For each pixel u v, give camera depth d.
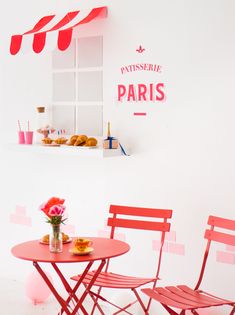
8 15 4.79
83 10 4.30
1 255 4.96
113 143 4.07
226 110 3.65
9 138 4.85
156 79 3.95
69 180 4.47
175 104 3.88
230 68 3.62
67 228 4.50
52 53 4.53
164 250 3.96
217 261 3.70
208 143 3.74
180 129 3.86
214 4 3.66
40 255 3.15
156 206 4.00
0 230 4.96
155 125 3.98
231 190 3.66
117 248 3.32
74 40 4.39
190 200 3.84
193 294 3.32
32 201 4.73
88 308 4.17
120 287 3.33
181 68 3.83
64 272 4.50
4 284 4.74
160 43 3.92
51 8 4.51
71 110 4.46
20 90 4.75
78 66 4.39
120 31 4.11
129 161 4.12
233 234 3.65
